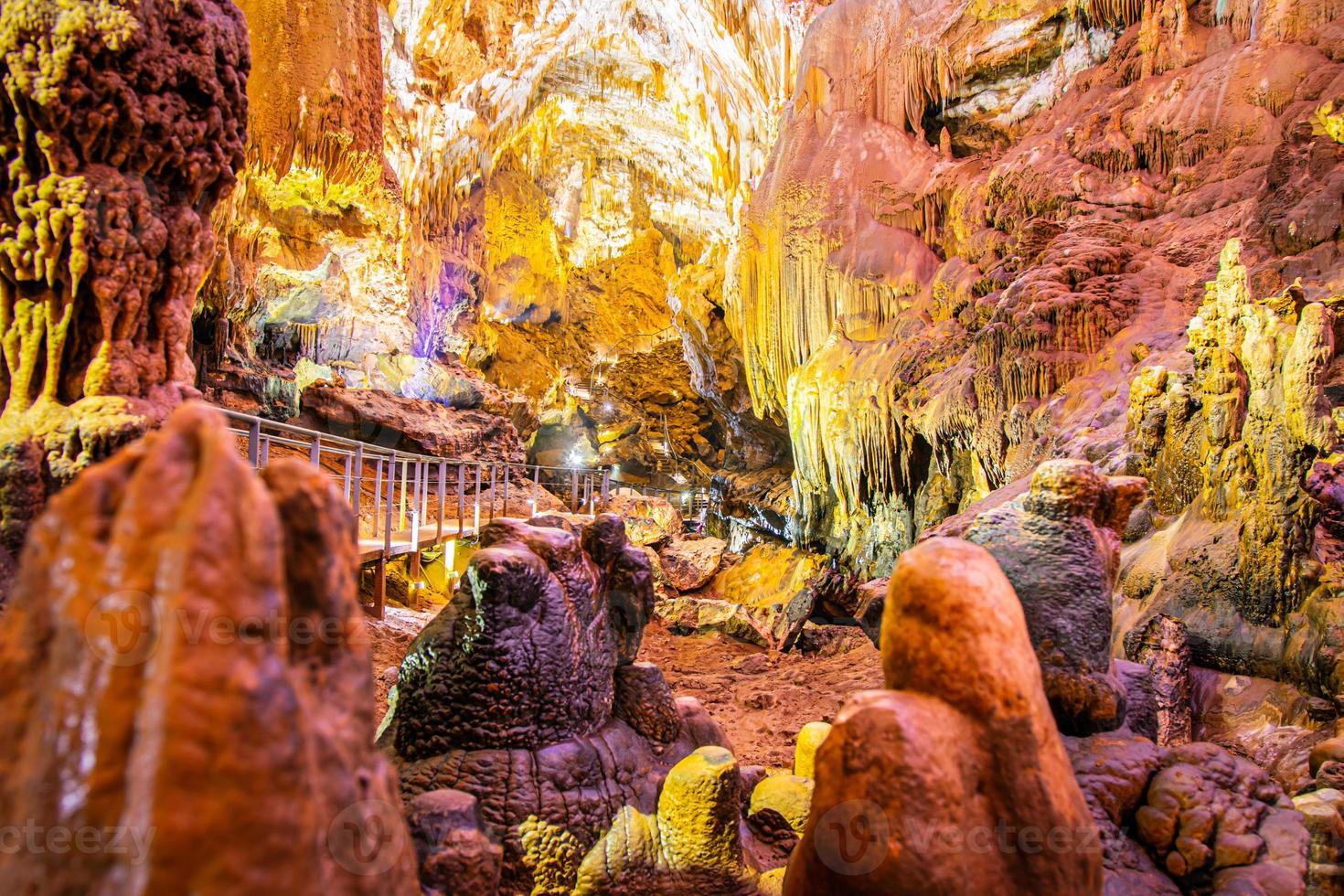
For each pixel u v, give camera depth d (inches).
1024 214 369.7
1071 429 262.1
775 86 550.0
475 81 555.8
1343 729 136.4
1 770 40.2
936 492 393.4
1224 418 181.2
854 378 422.9
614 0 543.8
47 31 81.7
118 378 89.3
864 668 322.7
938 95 464.4
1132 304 295.6
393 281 517.3
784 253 476.4
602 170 703.7
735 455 737.0
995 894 59.7
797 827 128.9
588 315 762.2
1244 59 326.0
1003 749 62.0
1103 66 394.6
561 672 107.8
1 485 81.1
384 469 439.2
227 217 392.8
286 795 39.8
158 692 37.4
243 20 102.3
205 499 40.4
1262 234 268.7
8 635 41.6
